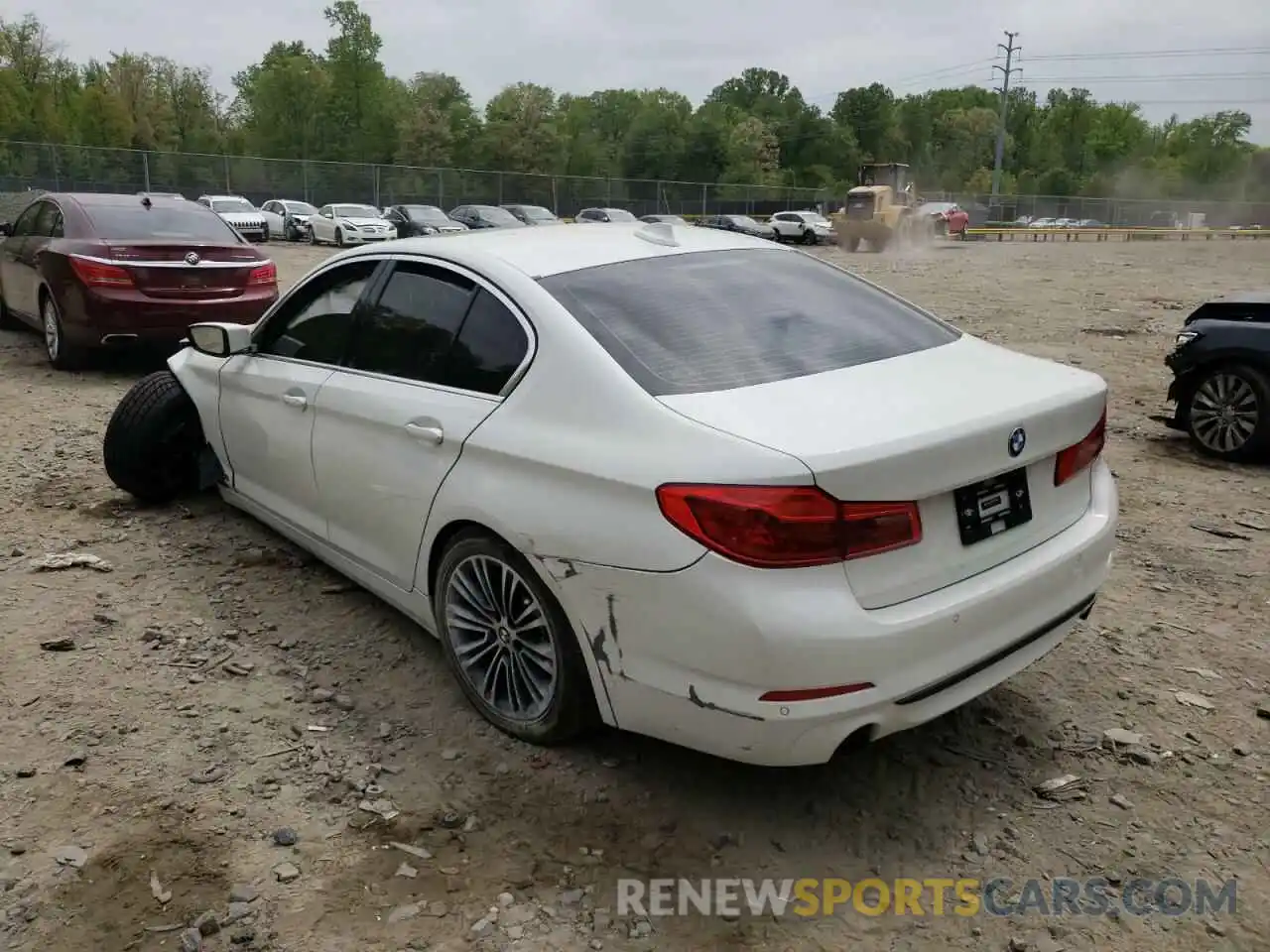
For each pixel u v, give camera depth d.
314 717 3.56
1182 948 2.58
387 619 4.28
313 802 3.09
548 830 2.99
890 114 112.00
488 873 2.81
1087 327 13.44
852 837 2.98
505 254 3.61
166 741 3.39
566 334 3.15
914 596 2.73
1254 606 4.53
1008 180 105.56
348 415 3.85
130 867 2.80
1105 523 3.31
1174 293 18.33
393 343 3.81
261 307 9.18
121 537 5.12
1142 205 65.50
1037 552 3.06
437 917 2.65
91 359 9.23
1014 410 2.93
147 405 5.29
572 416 3.02
